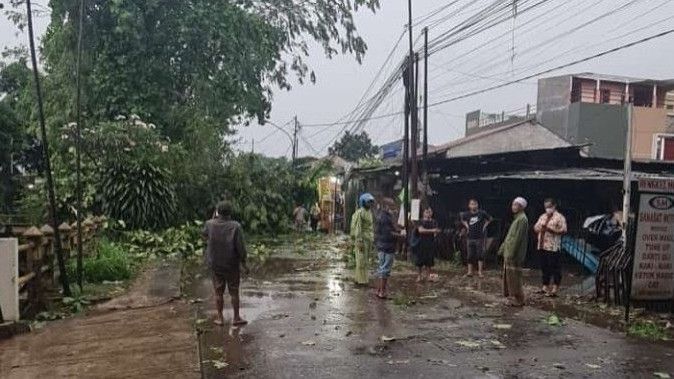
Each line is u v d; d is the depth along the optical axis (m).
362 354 6.83
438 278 13.21
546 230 11.16
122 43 22.23
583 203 16.77
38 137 27.73
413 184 17.34
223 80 23.77
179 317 8.48
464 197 19.80
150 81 22.91
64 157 18.50
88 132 18.30
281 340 7.41
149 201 18.14
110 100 22.03
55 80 21.50
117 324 8.05
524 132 26.92
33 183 20.75
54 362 6.29
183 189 20.66
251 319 8.64
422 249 12.71
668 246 9.02
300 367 6.28
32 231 8.71
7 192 27.27
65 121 20.94
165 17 23.03
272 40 26.22
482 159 19.14
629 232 9.94
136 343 7.04
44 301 8.88
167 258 16.06
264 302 10.04
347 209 32.47
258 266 15.22
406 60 17.97
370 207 12.27
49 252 9.63
